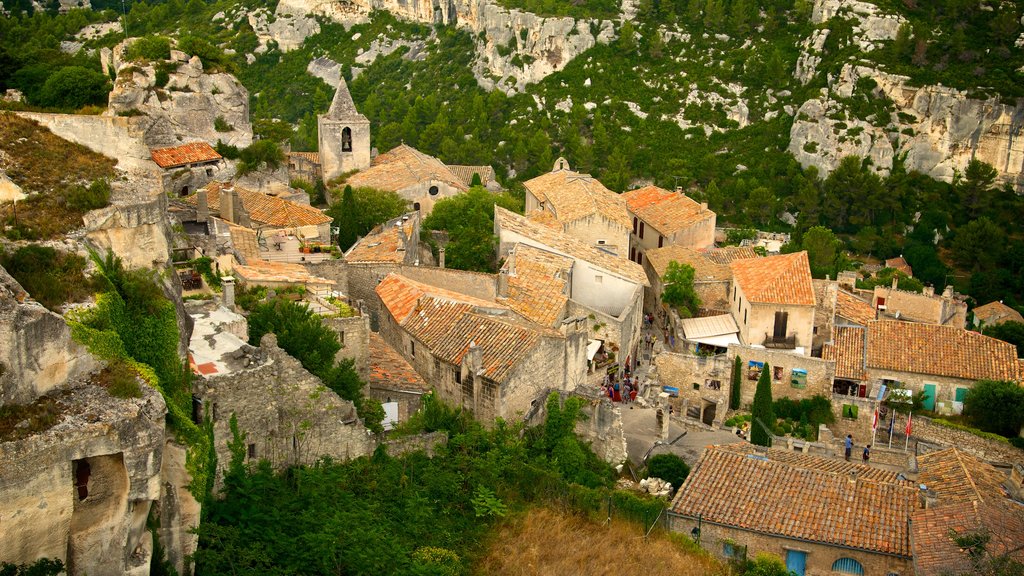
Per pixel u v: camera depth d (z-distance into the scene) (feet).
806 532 153.48
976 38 605.31
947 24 614.75
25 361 97.45
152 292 122.31
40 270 111.86
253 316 165.37
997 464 231.09
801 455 184.55
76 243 118.11
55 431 95.30
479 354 184.34
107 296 113.09
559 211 338.95
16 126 137.80
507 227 285.02
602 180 516.32
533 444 179.73
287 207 282.56
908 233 519.19
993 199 546.26
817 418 254.06
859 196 526.16
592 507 161.79
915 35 601.21
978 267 476.54
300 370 141.79
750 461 168.66
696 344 274.57
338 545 128.77
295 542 128.47
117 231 125.59
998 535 144.05
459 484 157.17
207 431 127.54
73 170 133.80
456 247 290.56
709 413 258.57
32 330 97.71
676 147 591.37
